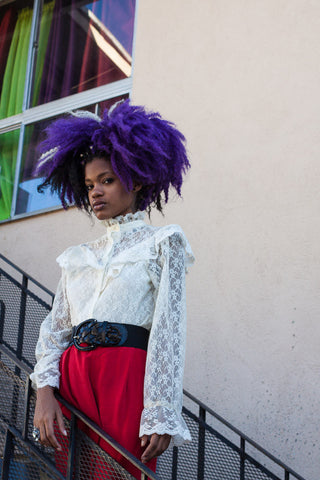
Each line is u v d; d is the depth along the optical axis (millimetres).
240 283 4012
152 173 2057
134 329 1844
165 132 2102
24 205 5297
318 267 3779
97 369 1814
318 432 3459
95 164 2004
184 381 3988
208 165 4414
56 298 2072
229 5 4746
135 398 1785
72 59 5617
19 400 2344
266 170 4176
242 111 4410
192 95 4684
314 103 4137
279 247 3955
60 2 5938
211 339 3988
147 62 5016
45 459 2070
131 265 1893
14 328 3951
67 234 4887
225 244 4156
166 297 1812
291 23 4414
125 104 2104
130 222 1994
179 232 1913
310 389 3566
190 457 3121
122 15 5457
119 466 1777
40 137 5492
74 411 1819
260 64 4449
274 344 3768
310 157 4035
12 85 5871
